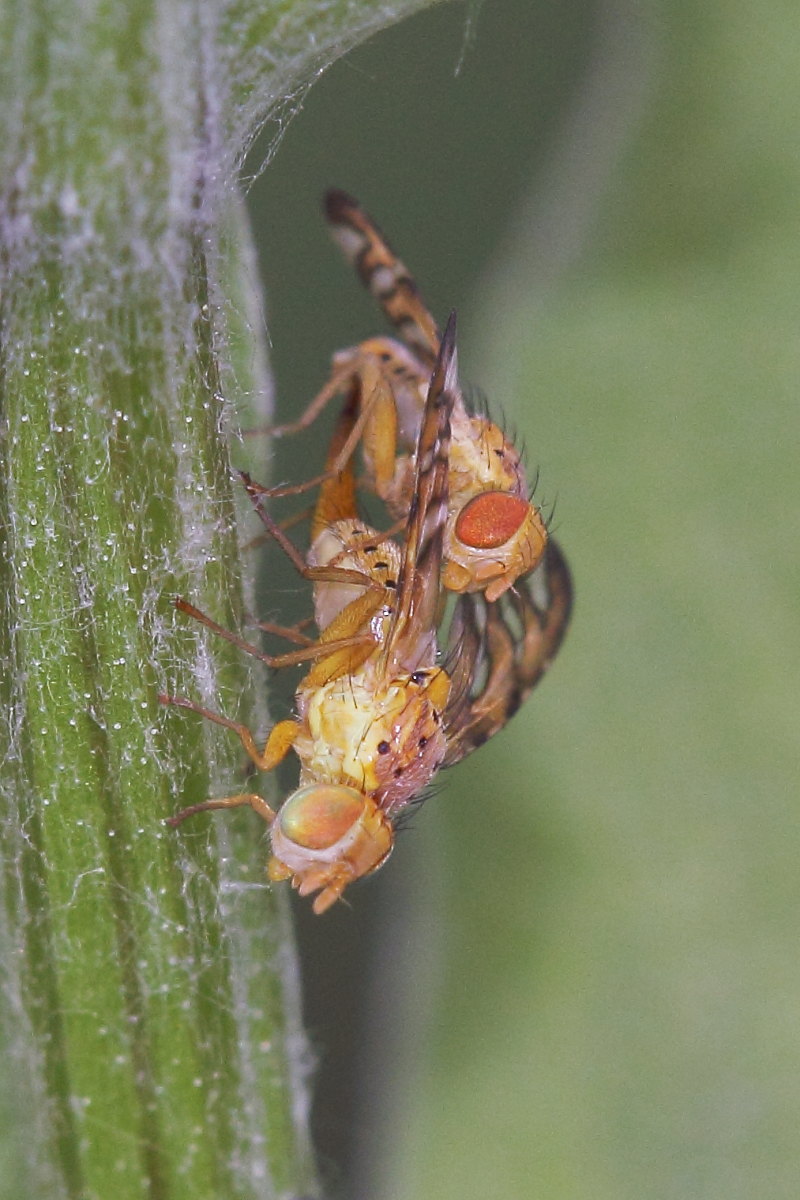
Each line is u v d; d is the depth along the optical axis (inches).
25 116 3.3
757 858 3.6
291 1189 3.4
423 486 3.4
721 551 3.6
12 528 3.3
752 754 3.6
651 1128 3.5
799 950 3.6
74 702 3.4
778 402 3.6
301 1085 3.4
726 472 3.6
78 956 3.4
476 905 3.5
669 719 3.6
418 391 3.6
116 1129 3.4
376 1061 3.5
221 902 3.4
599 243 3.6
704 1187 3.5
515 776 3.6
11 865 3.4
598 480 3.6
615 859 3.6
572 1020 3.5
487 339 3.6
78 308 3.3
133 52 3.3
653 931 3.6
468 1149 3.5
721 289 3.6
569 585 3.5
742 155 3.6
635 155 3.6
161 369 3.3
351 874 3.4
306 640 3.5
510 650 3.5
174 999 3.4
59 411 3.3
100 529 3.3
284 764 3.6
